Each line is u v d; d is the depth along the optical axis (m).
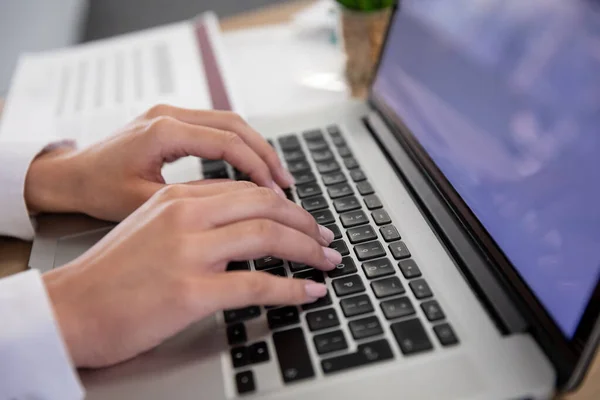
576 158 0.35
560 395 0.34
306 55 0.77
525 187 0.39
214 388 0.34
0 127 0.66
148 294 0.36
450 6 0.53
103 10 2.07
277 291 0.37
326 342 0.36
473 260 0.40
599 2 0.36
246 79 0.73
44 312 0.36
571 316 0.32
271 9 0.92
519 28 0.43
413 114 0.55
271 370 0.35
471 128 0.46
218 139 0.49
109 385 0.35
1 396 0.35
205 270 0.37
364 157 0.54
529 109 0.40
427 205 0.47
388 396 0.32
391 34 0.63
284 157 0.55
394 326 0.36
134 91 0.71
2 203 0.50
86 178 0.50
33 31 1.35
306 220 0.42
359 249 0.43
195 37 0.83
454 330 0.35
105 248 0.40
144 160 0.49
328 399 0.33
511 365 0.33
